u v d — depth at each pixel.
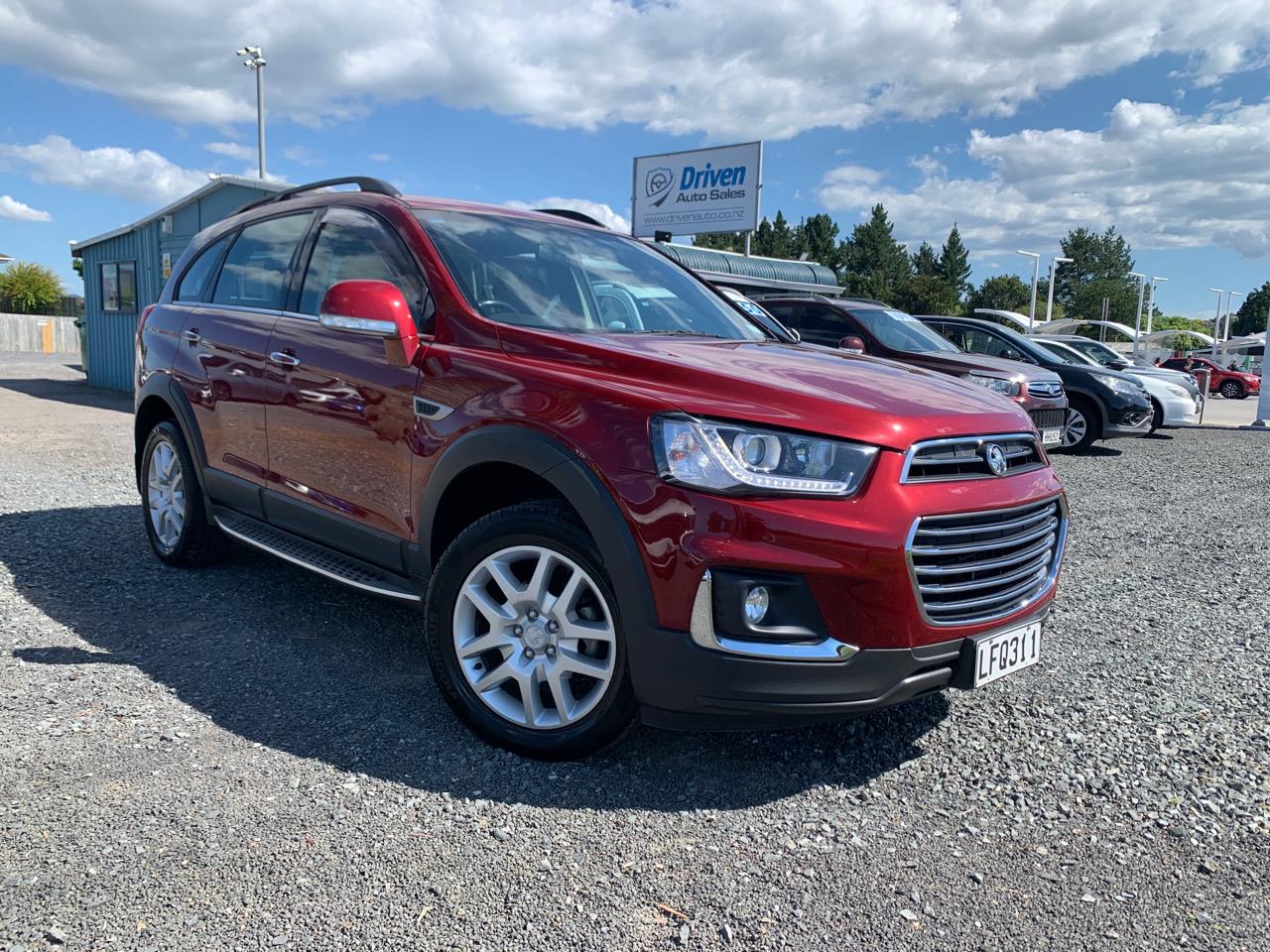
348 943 1.97
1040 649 3.00
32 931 1.95
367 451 3.33
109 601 4.16
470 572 2.89
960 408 2.85
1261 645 4.21
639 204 24.67
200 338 4.36
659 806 2.61
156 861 2.22
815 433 2.50
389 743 2.90
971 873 2.35
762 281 21.72
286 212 4.29
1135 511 7.68
